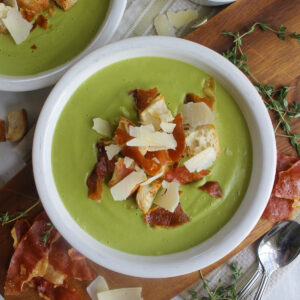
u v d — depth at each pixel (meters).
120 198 0.40
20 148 0.48
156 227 0.42
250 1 0.47
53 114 0.42
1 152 0.49
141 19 0.49
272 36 0.47
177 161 0.41
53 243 0.47
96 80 0.42
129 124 0.41
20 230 0.47
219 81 0.43
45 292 0.47
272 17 0.47
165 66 0.42
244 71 0.47
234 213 0.43
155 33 0.49
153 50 0.42
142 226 0.42
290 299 0.51
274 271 0.49
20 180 0.47
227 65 0.42
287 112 0.47
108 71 0.42
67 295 0.47
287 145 0.47
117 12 0.45
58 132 0.42
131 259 0.42
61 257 0.47
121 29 0.49
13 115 0.48
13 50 0.47
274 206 0.47
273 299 0.51
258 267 0.48
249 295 0.49
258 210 0.42
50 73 0.46
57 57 0.47
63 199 0.42
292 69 0.47
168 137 0.40
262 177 0.42
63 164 0.42
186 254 0.42
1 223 0.47
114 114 0.42
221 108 0.43
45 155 0.42
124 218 0.42
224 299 0.48
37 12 0.47
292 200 0.47
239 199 0.43
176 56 0.42
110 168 0.42
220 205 0.43
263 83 0.47
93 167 0.42
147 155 0.40
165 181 0.41
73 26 0.47
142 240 0.42
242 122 0.43
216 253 0.41
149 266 0.41
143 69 0.42
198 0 0.48
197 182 0.42
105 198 0.42
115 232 0.42
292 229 0.47
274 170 0.42
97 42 0.46
